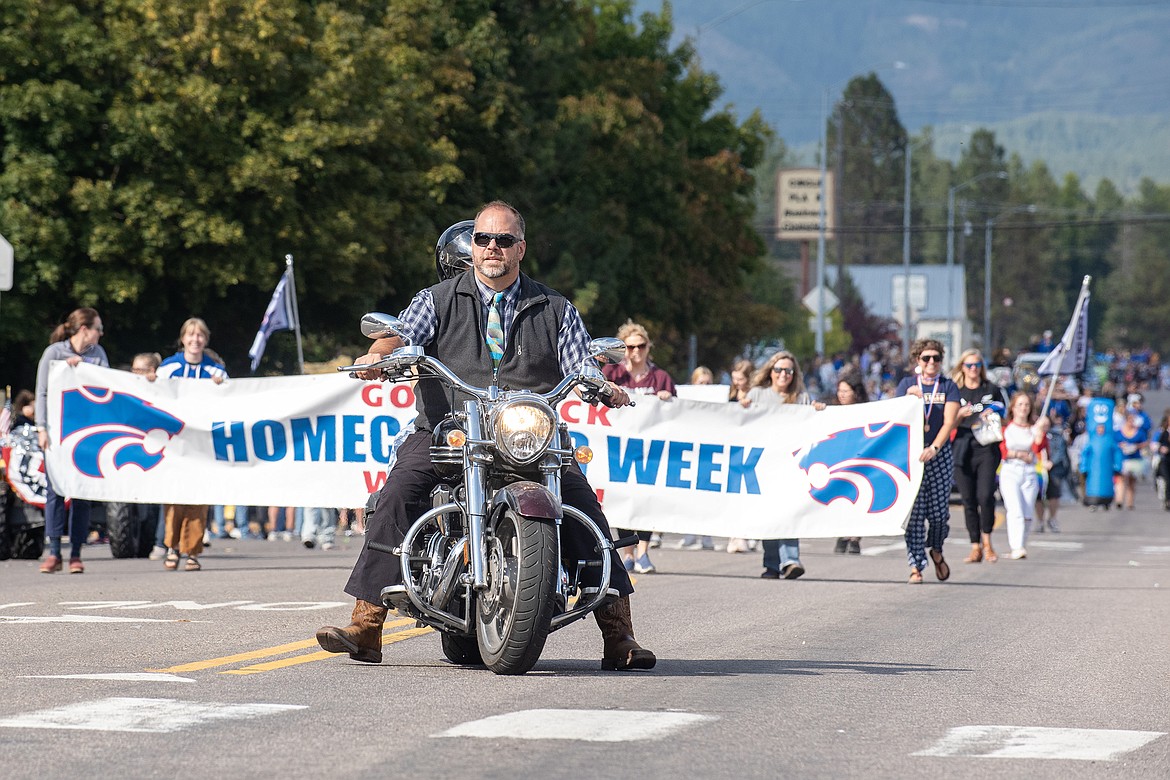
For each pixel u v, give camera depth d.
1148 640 23.77
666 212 113.44
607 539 18.14
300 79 75.19
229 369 83.25
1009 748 14.33
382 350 18.67
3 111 68.94
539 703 16.23
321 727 14.70
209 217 70.88
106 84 71.50
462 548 17.66
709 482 34.09
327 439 34.84
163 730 14.48
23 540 40.34
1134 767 13.62
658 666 19.44
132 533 40.50
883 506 33.88
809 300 137.00
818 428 34.09
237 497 34.66
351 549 45.00
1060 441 81.00
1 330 69.75
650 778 12.71
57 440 34.50
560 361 18.72
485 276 18.53
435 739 14.14
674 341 126.12
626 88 116.31
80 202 69.00
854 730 15.12
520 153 95.88
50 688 16.94
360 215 76.50
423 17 90.38
